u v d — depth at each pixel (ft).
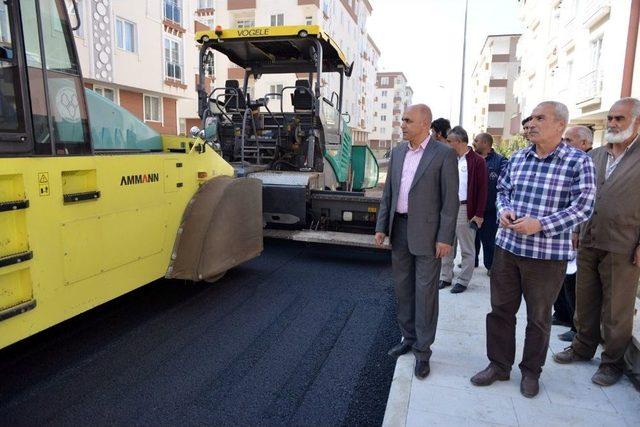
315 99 22.30
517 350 12.20
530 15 87.97
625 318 10.19
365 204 20.34
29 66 9.41
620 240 9.96
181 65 77.46
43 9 9.71
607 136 10.17
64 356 12.06
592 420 9.20
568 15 65.46
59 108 10.15
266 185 20.67
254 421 9.52
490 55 163.73
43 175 9.46
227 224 15.51
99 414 9.61
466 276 16.67
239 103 24.21
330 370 11.64
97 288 11.14
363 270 20.24
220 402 10.14
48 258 9.69
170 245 13.94
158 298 16.31
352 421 9.61
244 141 22.75
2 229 8.74
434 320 10.90
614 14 48.67
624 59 46.65
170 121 78.84
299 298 16.61
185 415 9.64
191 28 79.05
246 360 12.04
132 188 12.09
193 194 15.01
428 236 10.66
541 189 9.48
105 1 60.54
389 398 9.88
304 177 20.89
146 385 10.74
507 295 10.21
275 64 25.71
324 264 20.97
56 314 10.01
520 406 9.64
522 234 9.64
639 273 10.07
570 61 65.41
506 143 94.94
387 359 12.26
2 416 9.47
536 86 82.79
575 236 11.82
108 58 61.93
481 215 16.10
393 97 291.99
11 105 9.07
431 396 9.97
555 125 9.35
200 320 14.53
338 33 122.83
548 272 9.52
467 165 16.05
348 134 28.96
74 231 10.30
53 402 10.00
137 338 13.19
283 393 10.57
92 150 11.09
